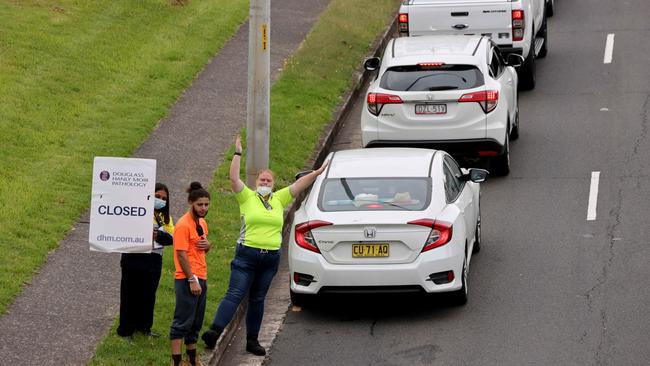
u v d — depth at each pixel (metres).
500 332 40.66
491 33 71.19
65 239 46.91
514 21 70.62
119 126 60.44
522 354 38.62
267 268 39.34
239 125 62.97
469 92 56.78
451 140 57.09
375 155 46.09
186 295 36.34
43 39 70.12
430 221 41.28
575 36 85.94
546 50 81.62
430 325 41.56
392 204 42.25
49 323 39.56
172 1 82.81
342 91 72.31
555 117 68.31
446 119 56.97
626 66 77.56
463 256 42.47
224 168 56.81
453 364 38.09
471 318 42.06
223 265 46.19
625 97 71.06
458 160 59.09
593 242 49.59
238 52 75.44
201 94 67.44
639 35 84.81
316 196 43.16
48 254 45.34
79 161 54.97
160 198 38.62
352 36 82.50
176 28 77.56
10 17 72.81
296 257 41.88
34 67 65.69
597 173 58.72
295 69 73.31
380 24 87.06
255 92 50.00
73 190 51.62
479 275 46.38
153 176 37.03
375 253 41.16
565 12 93.31
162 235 38.31
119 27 75.38
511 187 57.47
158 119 62.75
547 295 43.97
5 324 39.25
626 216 52.50
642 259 47.28
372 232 41.06
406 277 40.97
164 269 44.72
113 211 37.09
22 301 41.09
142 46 73.19
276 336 41.47
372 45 82.19
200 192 36.47
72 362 36.84
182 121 62.97
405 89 57.34
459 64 57.34
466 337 40.34
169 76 69.06
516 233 51.19
